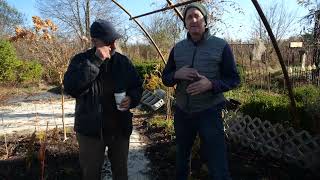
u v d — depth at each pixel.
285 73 2.26
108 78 1.81
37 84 10.38
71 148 3.37
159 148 3.47
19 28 3.56
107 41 1.70
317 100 2.96
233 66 1.85
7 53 9.83
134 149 3.51
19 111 6.20
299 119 2.89
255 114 3.39
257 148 3.17
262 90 5.70
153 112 5.39
